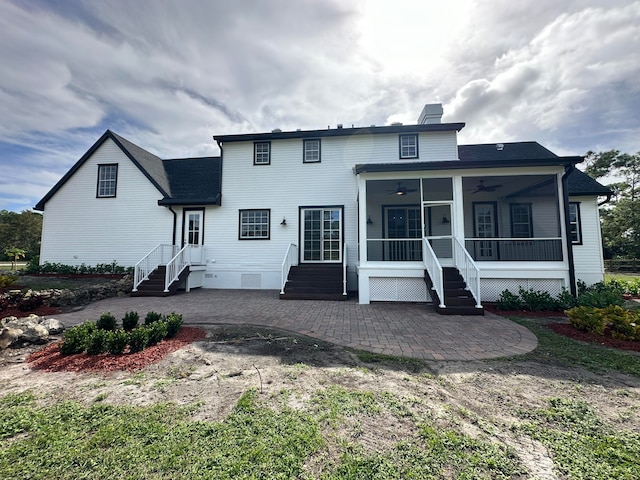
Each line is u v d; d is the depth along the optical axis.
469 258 7.60
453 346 4.63
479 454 2.10
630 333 4.90
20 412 2.63
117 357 3.97
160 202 12.50
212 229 12.65
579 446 2.22
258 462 2.00
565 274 8.05
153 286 10.35
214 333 5.22
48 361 3.85
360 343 4.77
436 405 2.81
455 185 8.49
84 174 13.34
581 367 3.80
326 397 2.93
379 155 12.13
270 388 3.13
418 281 8.67
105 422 2.48
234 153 12.84
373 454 2.09
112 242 12.96
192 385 3.21
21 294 7.59
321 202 12.24
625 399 2.96
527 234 11.47
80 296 8.62
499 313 7.16
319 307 8.00
